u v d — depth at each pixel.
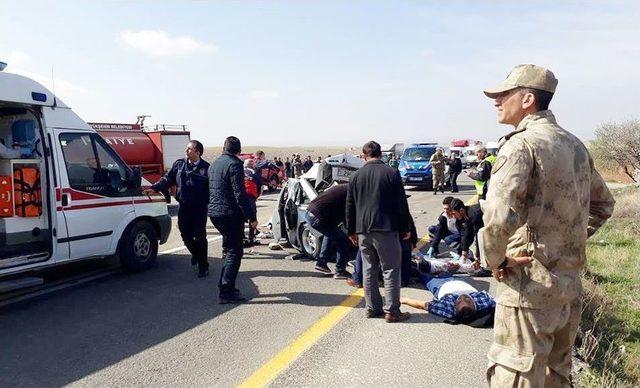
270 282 6.94
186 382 3.96
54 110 6.68
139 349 4.62
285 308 5.78
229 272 5.93
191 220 7.17
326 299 6.12
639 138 22.14
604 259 8.08
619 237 9.93
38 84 6.47
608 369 4.16
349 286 6.72
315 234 7.78
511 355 2.54
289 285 6.78
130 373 4.13
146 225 7.73
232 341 4.79
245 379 3.99
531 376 2.50
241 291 6.50
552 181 2.47
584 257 2.58
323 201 6.81
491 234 2.43
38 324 5.32
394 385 3.84
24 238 6.42
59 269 7.84
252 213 5.84
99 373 4.14
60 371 4.18
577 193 2.53
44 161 6.48
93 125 18.41
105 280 7.15
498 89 2.71
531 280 2.49
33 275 7.42
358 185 5.18
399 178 5.07
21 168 6.37
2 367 4.27
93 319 5.47
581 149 2.62
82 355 4.50
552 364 2.72
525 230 2.53
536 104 2.62
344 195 6.83
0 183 6.26
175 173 7.61
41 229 6.57
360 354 4.43
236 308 5.80
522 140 2.48
